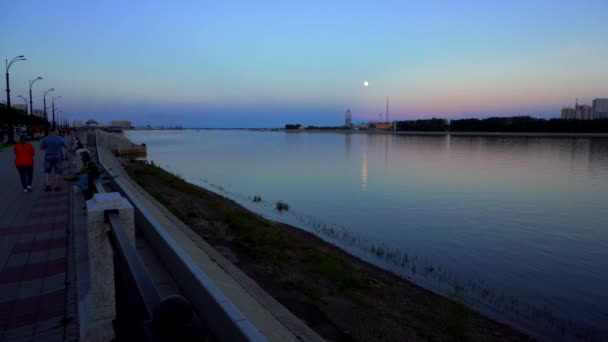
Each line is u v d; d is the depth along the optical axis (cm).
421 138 14125
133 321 196
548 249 1359
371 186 2786
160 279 466
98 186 721
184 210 1378
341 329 622
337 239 1391
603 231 1605
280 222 1634
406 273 1055
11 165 1722
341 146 8900
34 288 443
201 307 343
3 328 359
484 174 3528
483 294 941
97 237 336
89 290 436
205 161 4853
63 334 351
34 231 669
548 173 3650
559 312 857
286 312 599
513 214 1917
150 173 2278
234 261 874
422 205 2119
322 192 2523
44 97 5794
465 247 1366
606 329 778
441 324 707
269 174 3484
